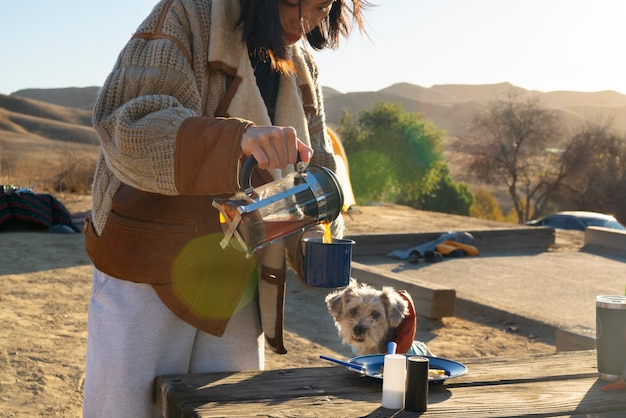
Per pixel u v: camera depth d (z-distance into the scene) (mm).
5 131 113000
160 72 2371
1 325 7238
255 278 2750
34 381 5625
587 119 51094
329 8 2658
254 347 2816
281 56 2543
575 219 22594
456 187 52281
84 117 139250
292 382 2600
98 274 2633
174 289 2477
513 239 14422
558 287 10156
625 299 2732
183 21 2494
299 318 8039
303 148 2141
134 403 2529
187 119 2193
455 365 2799
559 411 2350
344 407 2336
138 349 2512
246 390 2479
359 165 48219
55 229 14445
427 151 48938
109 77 2400
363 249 12961
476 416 2275
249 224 2053
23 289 9055
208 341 2715
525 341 7266
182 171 2156
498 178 51906
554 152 50062
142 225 2455
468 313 8422
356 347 5164
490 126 50312
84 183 23266
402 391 2336
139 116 2289
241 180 2125
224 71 2553
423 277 10805
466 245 13273
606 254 14039
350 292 5145
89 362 2592
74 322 7520
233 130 2117
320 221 2258
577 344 5566
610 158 48594
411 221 18703
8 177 24438
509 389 2592
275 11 2488
